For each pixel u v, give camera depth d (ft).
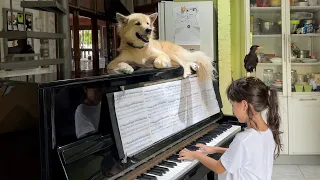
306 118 12.66
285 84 12.67
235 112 5.49
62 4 7.21
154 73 5.85
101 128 4.50
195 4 9.38
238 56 12.43
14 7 10.05
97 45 14.96
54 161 3.79
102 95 4.58
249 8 12.35
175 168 5.28
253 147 5.08
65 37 7.15
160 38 9.61
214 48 9.96
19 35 6.00
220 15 10.19
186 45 9.50
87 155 4.17
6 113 3.95
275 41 13.42
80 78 4.24
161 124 5.76
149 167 5.24
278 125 5.55
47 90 3.74
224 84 10.30
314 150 12.73
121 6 14.83
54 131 3.80
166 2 9.52
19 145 3.90
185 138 6.44
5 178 4.03
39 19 11.20
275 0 12.79
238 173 5.16
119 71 5.12
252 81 5.42
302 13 13.20
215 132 7.41
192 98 7.00
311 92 12.64
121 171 4.66
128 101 5.04
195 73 7.37
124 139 4.83
